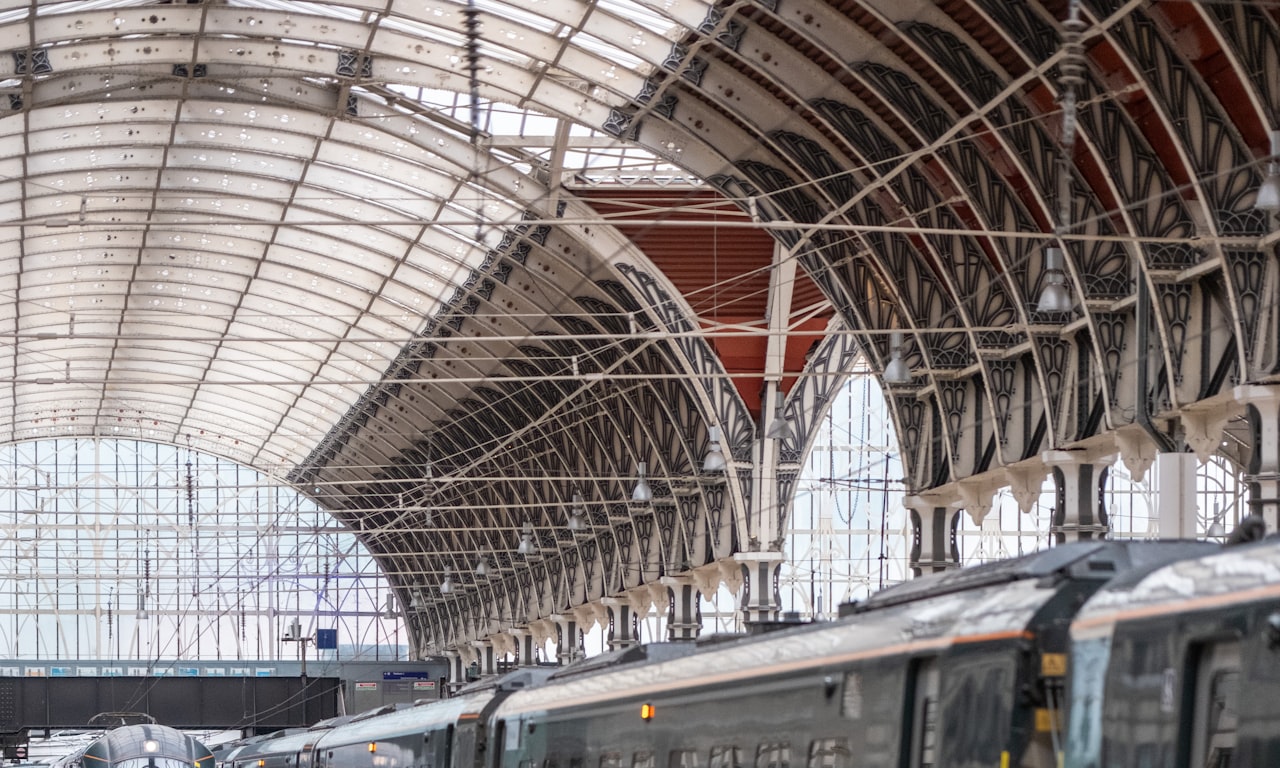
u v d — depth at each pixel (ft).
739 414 155.74
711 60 115.96
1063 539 106.32
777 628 63.77
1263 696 33.32
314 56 129.18
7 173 150.41
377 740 133.28
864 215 118.42
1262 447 82.94
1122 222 97.96
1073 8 64.28
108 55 125.90
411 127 142.31
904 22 96.02
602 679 78.95
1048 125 96.99
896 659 48.44
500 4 118.42
